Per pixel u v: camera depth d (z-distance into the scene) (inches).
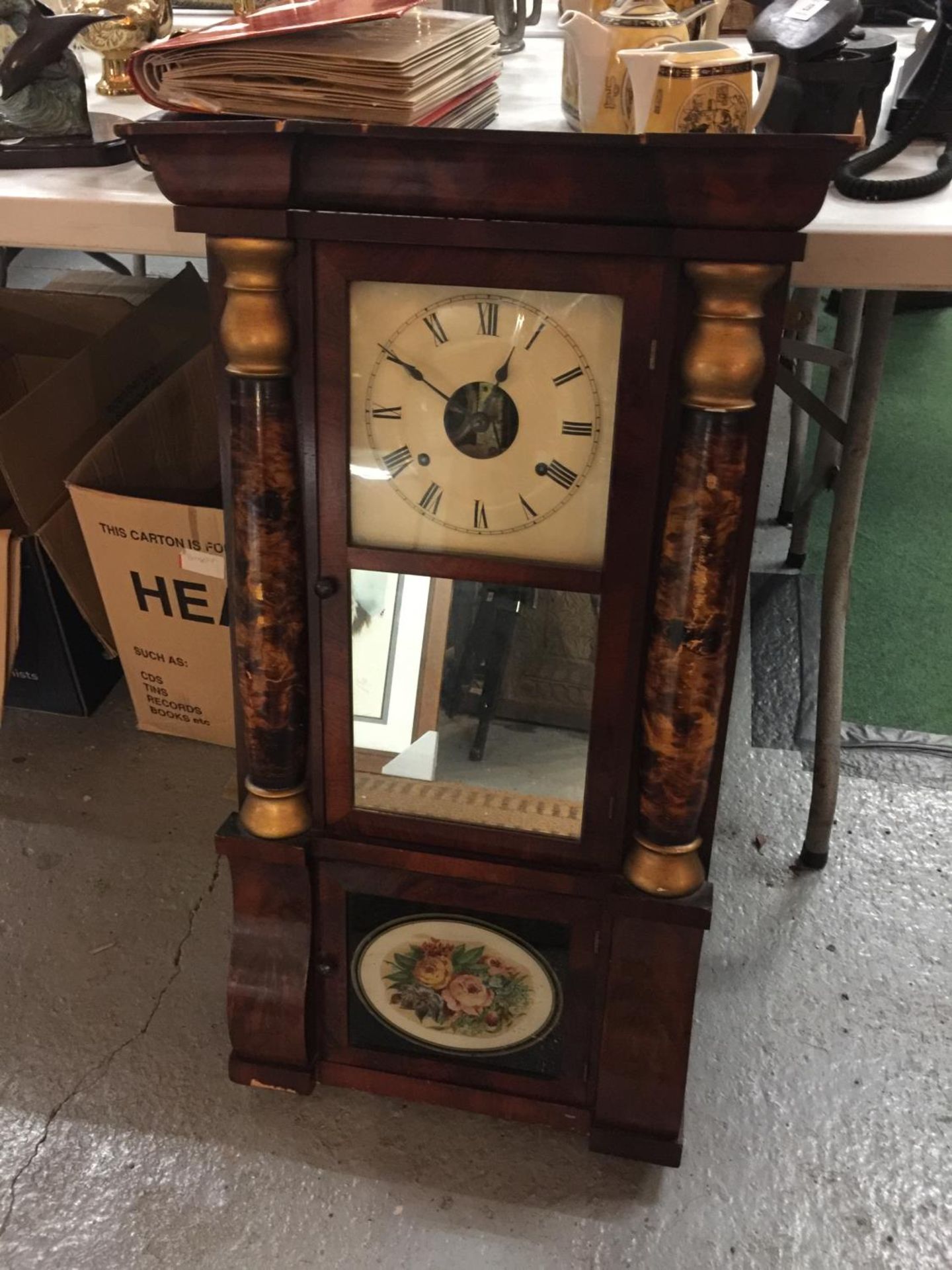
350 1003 46.7
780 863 61.4
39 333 81.4
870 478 100.7
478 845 41.8
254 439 36.1
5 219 43.8
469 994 45.1
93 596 67.3
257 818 42.9
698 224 30.7
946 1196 45.4
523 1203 44.9
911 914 58.4
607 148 29.9
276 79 32.9
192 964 55.2
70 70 47.7
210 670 65.7
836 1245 43.6
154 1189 45.3
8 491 76.9
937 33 45.6
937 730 71.7
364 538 38.4
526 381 34.9
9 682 70.3
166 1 58.5
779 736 70.9
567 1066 45.6
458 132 30.3
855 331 70.7
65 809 64.6
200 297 79.7
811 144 28.5
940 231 37.2
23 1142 47.0
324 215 32.8
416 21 39.7
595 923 41.8
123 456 64.4
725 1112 48.4
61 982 54.1
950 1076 50.1
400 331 34.9
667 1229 44.1
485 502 37.0
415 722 40.6
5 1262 42.8
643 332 32.8
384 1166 46.2
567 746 39.4
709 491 33.8
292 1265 42.8
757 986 54.2
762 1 61.9
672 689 36.7
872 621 82.0
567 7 50.9
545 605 37.6
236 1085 49.4
